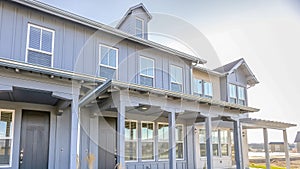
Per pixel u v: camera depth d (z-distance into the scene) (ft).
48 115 21.77
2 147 19.36
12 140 19.74
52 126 21.59
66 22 23.15
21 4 20.67
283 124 39.34
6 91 15.07
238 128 29.27
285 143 40.75
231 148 40.70
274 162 51.24
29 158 20.36
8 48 19.85
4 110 19.81
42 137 21.21
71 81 17.20
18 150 19.85
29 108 20.83
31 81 15.89
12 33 20.22
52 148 21.29
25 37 20.75
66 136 21.90
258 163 52.49
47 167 20.90
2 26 19.88
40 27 21.66
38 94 17.57
